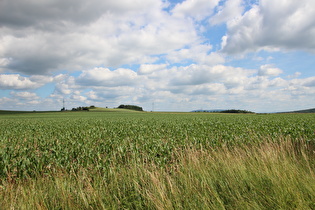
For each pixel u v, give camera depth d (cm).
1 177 620
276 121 2295
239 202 419
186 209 418
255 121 2456
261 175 518
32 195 464
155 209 427
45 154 802
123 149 883
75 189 505
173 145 962
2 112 10219
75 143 1082
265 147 824
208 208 403
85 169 651
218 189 488
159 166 716
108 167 664
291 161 640
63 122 3111
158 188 466
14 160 727
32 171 664
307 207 388
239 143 1075
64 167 707
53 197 467
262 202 424
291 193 435
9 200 468
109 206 428
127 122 2809
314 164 592
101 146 974
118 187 510
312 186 450
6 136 1488
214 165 609
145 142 1080
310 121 2195
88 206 438
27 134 1645
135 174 568
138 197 452
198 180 526
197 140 1113
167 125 2120
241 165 577
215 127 1753
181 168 632
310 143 994
